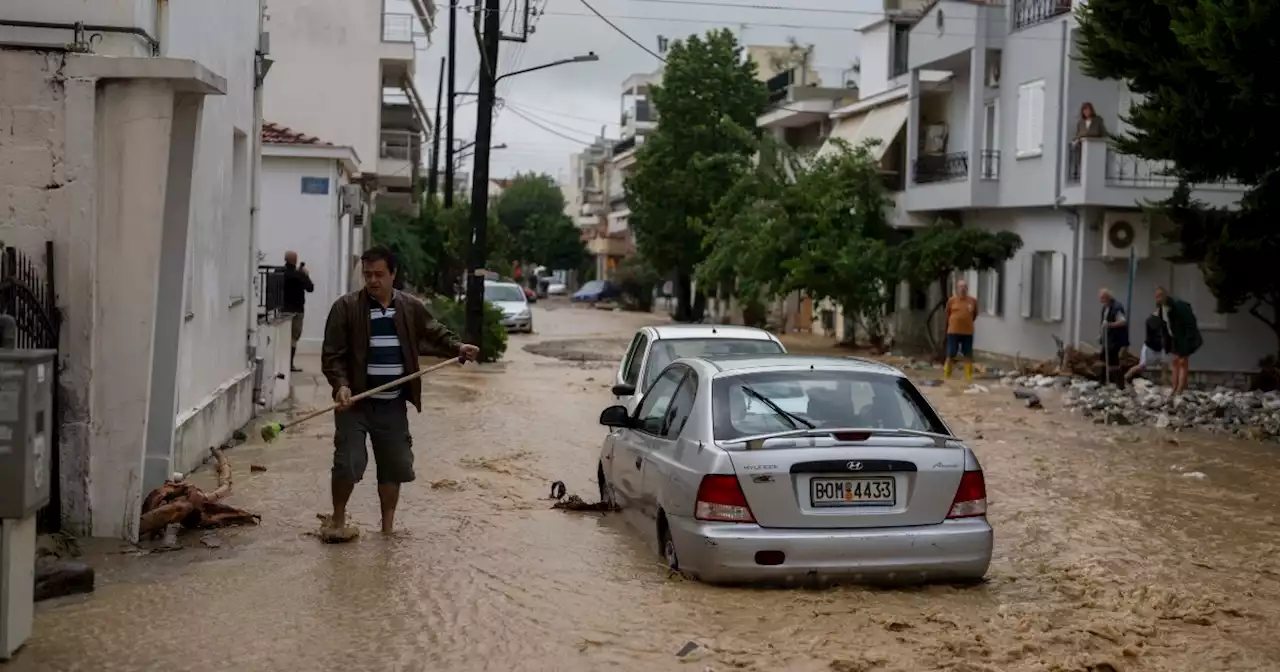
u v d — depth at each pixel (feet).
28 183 27.32
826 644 21.24
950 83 117.50
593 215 358.02
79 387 27.76
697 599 23.86
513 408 61.72
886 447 24.63
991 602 24.82
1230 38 51.57
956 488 24.77
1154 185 89.45
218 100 42.50
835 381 27.12
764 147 126.11
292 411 55.67
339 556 27.99
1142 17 58.54
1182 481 43.57
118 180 27.78
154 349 30.76
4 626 19.36
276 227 91.30
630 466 30.27
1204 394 69.92
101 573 25.70
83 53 27.78
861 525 24.20
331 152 90.79
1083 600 25.45
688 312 189.47
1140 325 92.73
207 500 30.76
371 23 134.92
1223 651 21.97
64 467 27.89
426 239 158.92
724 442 24.93
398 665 20.17
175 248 30.78
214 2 41.11
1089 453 50.75
